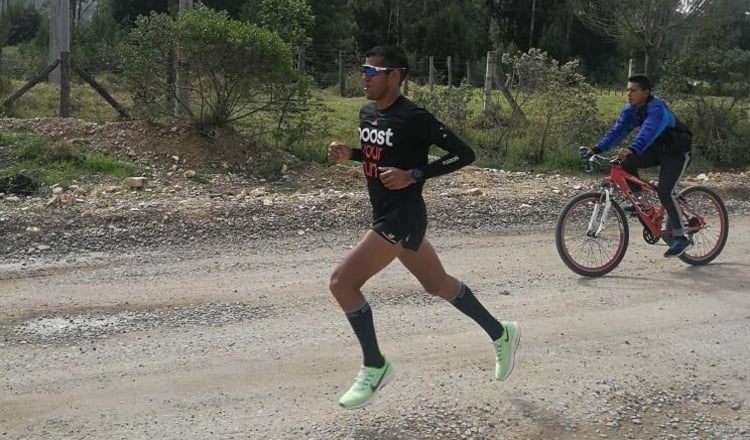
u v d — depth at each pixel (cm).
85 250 708
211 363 470
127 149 1112
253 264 685
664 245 809
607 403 432
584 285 657
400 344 507
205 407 414
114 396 425
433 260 418
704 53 1469
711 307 606
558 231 677
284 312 563
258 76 1127
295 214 835
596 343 523
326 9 3591
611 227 692
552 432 397
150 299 584
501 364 434
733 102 1445
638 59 3938
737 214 1002
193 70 1129
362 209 866
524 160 1290
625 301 615
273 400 424
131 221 775
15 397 420
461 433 392
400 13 4888
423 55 4616
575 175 1219
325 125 1315
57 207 817
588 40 4969
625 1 1714
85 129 1158
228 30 1088
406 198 385
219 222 795
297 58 1319
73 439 378
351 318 388
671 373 476
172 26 1114
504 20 5419
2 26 2194
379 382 393
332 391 436
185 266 673
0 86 1491
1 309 553
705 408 432
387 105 387
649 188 710
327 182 1068
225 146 1142
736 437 399
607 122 1377
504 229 855
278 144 1206
